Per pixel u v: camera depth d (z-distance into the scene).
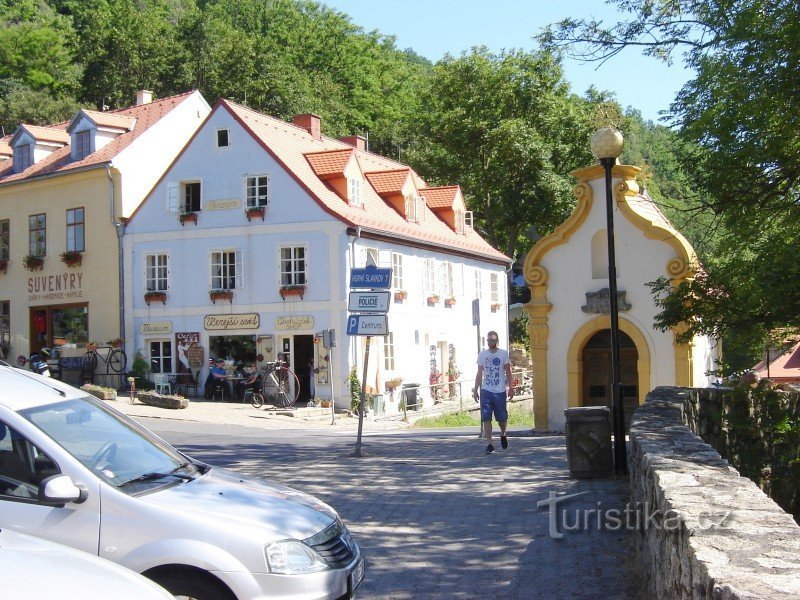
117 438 6.47
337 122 68.00
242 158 33.62
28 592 3.72
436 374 38.78
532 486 12.38
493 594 7.44
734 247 14.75
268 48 67.38
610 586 7.41
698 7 14.33
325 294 32.25
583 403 21.59
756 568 3.35
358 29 76.56
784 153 13.95
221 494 6.12
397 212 38.47
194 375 33.81
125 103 68.69
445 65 53.44
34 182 37.94
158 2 83.06
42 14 83.44
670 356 20.59
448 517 10.50
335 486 12.80
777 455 13.72
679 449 6.65
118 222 35.59
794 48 12.97
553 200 50.75
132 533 5.56
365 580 7.99
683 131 14.84
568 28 15.23
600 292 21.14
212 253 34.03
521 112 52.62
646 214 21.28
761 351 15.14
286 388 31.25
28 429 5.86
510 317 55.59
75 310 37.12
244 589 5.47
